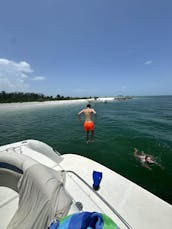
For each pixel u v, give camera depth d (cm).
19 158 225
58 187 168
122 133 845
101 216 113
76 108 2669
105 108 2545
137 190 247
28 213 168
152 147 617
